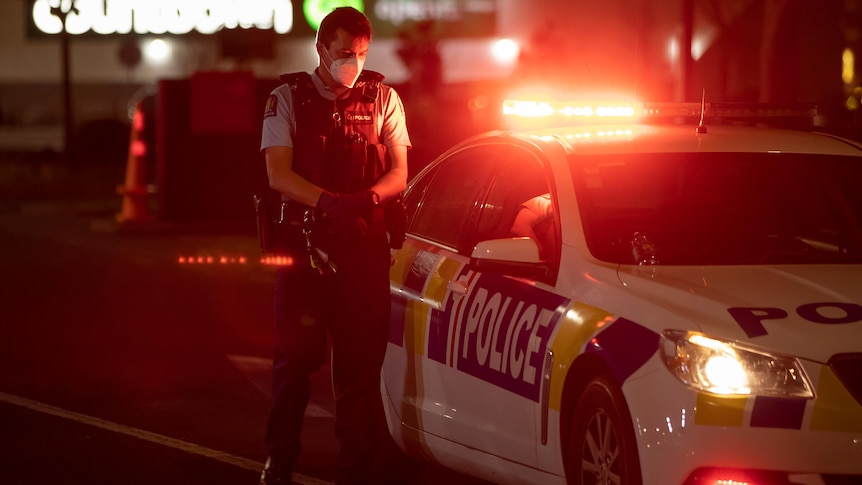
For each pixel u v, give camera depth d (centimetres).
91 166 5859
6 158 6106
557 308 999
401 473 1245
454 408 1112
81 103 8975
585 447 957
